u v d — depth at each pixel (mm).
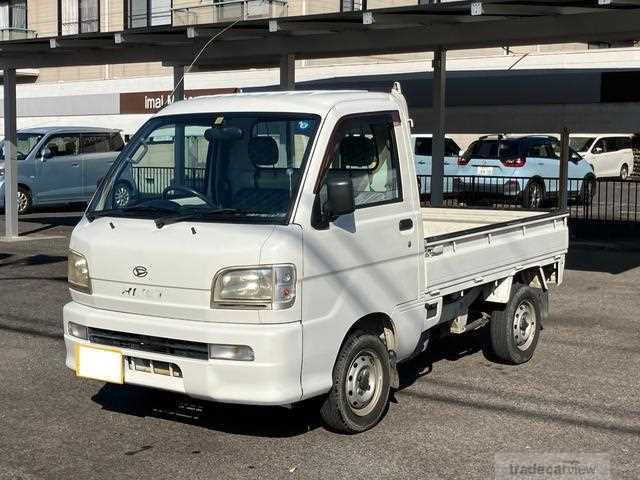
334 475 5531
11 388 7398
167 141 6457
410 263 6496
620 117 27953
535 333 8320
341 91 6504
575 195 18516
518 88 29406
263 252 5480
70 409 6867
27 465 5727
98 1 33906
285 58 14305
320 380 5766
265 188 5902
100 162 22750
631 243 15914
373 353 6242
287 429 6391
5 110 16812
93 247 6023
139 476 5539
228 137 6184
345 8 29000
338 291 5848
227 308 5535
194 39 14266
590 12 11281
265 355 5445
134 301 5863
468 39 12367
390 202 6355
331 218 5816
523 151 20922
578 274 13000
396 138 6504
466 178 20000
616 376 7773
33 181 21578
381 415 6391
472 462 5742
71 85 35531
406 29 12922
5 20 37156
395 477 5500
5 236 17016
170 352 5723
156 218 5969
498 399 7090
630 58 28125
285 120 6062
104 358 5941
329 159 5926
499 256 7629
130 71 34750
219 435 6273
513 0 10352
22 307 10547
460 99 30531
